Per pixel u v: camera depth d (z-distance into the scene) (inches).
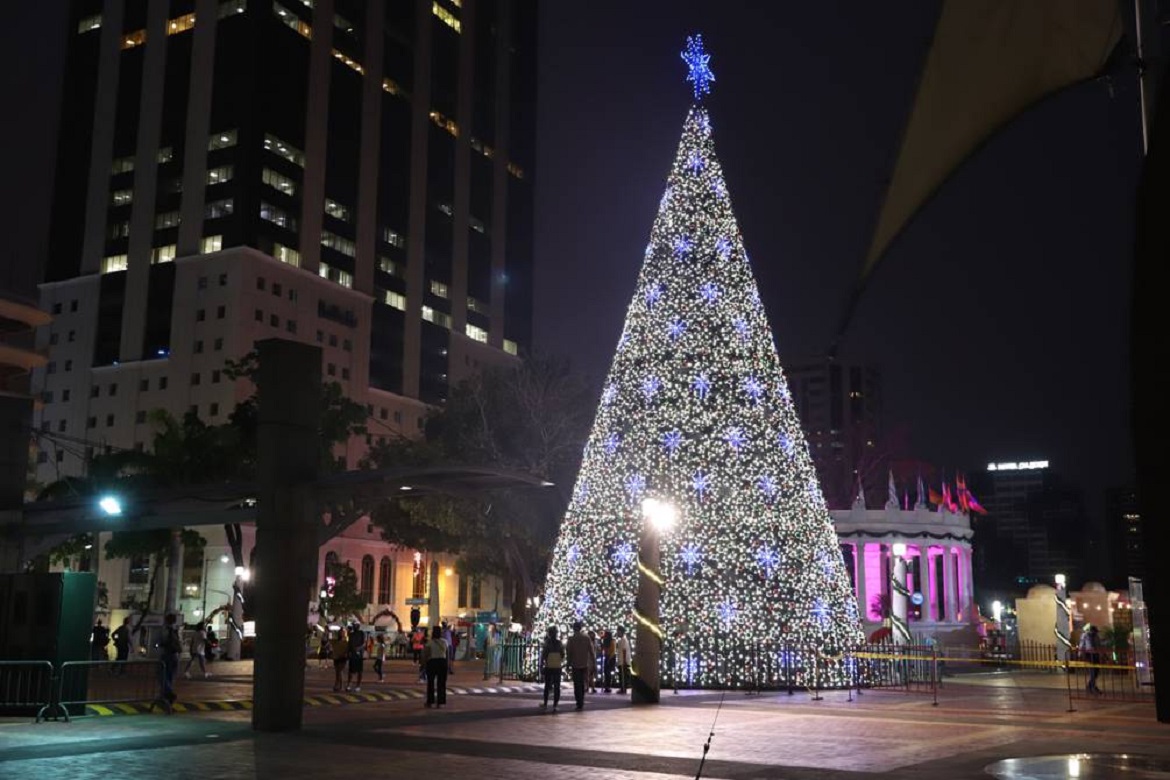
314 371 769.6
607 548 1184.2
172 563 2190.0
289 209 4153.5
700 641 1157.7
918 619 1927.9
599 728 744.3
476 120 5502.0
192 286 3966.5
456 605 4215.1
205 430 2213.3
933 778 507.5
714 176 1235.9
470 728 740.0
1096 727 767.7
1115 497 3865.7
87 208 4320.9
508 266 5634.8
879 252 199.9
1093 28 182.7
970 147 212.5
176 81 4232.3
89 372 4124.0
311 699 990.4
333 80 4468.5
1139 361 137.6
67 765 544.1
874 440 3159.5
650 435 1179.3
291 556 735.1
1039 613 1689.2
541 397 1941.4
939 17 174.6
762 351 1206.9
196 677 1387.8
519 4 6038.4
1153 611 136.3
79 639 840.9
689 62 1267.2
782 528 1162.0
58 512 1180.5
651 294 1222.9
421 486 805.9
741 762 567.5
